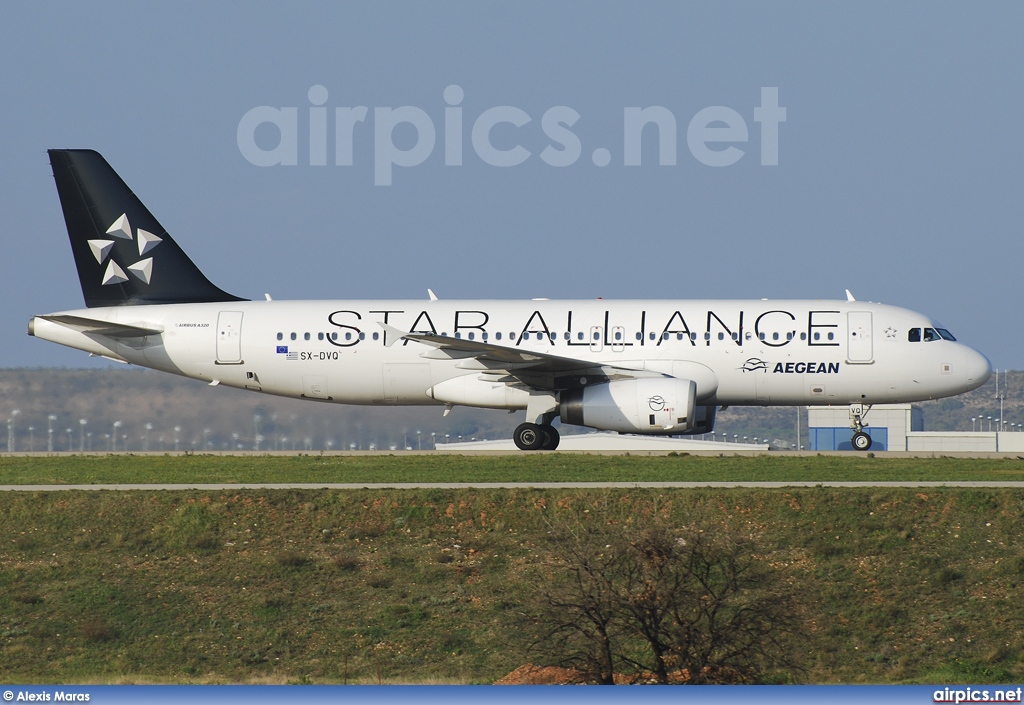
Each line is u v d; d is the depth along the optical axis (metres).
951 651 108.75
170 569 123.06
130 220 179.12
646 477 140.38
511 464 152.75
